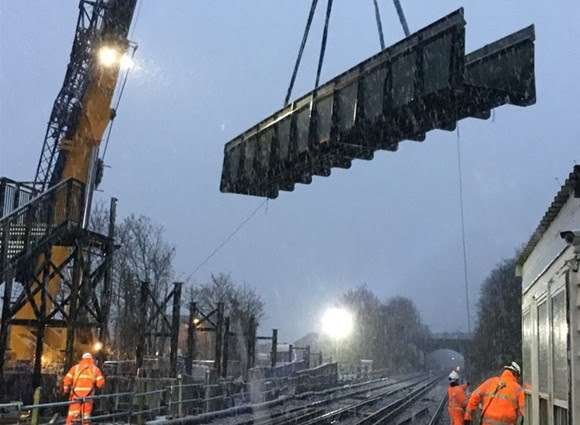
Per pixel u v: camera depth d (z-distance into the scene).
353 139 13.61
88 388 16.61
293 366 46.97
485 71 12.45
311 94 14.40
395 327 137.75
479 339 80.44
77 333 24.62
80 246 22.67
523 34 12.02
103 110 24.70
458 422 16.81
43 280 22.02
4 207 22.33
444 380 100.75
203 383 27.62
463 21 11.02
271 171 15.70
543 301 12.66
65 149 25.48
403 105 11.98
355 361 107.19
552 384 11.20
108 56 23.97
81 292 23.44
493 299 75.94
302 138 14.66
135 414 19.98
